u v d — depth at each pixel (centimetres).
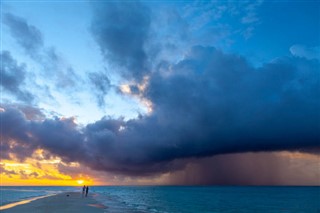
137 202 6956
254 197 11425
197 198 10275
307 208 6344
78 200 5912
